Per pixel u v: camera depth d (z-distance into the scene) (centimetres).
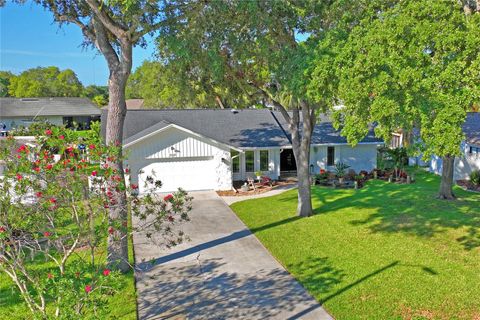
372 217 1616
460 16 895
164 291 1033
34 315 576
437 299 939
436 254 1208
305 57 1092
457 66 828
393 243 1312
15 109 4981
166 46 1255
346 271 1112
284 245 1337
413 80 838
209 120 2600
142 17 1062
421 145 1097
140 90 6241
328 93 1025
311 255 1239
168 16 1098
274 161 2503
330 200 1941
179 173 2216
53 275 613
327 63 988
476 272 1077
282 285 1053
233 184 2391
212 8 1160
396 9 966
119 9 1041
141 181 2150
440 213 1650
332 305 933
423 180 2419
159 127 2169
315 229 1486
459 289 984
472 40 830
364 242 1332
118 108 1115
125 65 1097
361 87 894
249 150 2391
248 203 1952
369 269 1116
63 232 698
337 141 2542
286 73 1169
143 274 1127
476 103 870
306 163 1642
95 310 582
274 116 2773
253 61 1463
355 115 941
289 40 1327
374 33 924
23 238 638
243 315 909
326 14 1232
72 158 644
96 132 716
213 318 900
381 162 2797
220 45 1288
